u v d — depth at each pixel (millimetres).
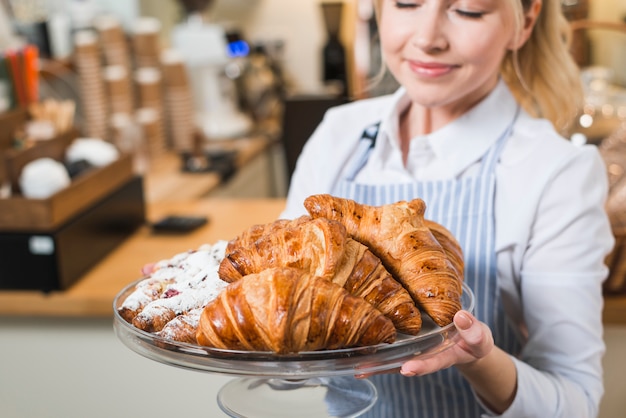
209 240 1804
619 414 1461
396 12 991
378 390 1131
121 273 1622
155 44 2994
